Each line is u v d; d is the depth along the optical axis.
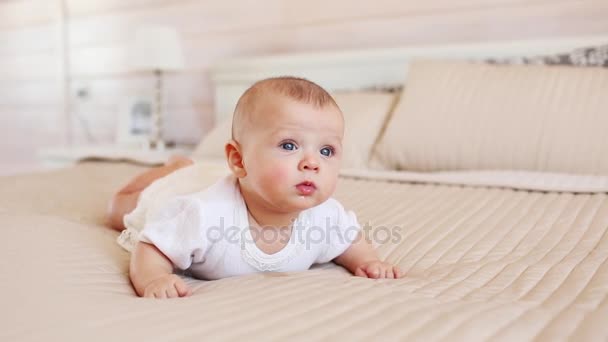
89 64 3.51
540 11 2.03
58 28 3.60
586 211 1.11
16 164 4.07
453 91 1.72
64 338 0.51
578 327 0.55
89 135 3.59
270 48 2.74
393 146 1.76
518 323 0.56
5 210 1.14
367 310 0.58
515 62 1.84
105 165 1.97
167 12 3.10
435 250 0.93
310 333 0.51
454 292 0.69
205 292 0.71
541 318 0.58
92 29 3.46
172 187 1.01
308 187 0.73
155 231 0.77
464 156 1.61
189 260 0.79
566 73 1.60
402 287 0.71
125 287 0.75
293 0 2.63
